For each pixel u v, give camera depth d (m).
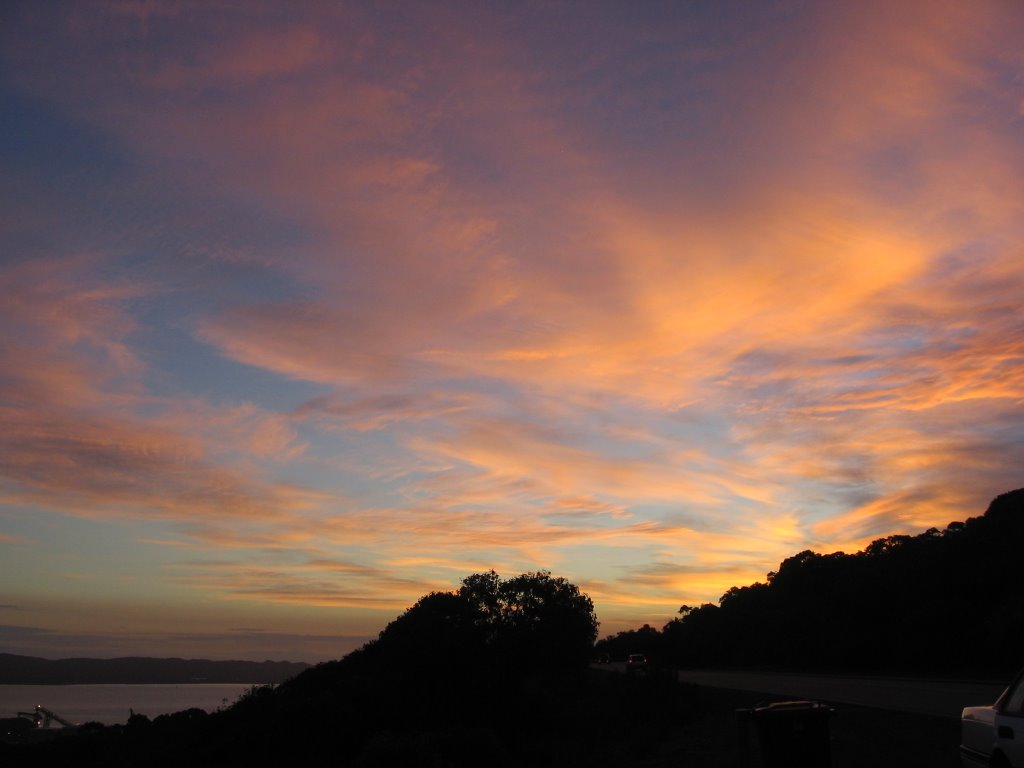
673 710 31.41
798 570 93.94
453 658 36.62
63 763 32.66
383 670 37.53
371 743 21.67
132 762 31.69
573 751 25.58
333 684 36.41
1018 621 49.47
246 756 29.92
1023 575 60.62
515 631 38.66
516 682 37.28
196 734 33.56
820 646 72.31
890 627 65.75
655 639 113.81
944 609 61.81
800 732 10.16
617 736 28.56
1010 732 8.83
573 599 41.59
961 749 10.27
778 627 82.94
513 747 29.38
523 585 40.72
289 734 30.30
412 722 32.25
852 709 24.70
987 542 66.75
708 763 17.36
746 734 10.57
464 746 22.62
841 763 14.56
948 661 57.75
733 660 93.75
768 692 38.22
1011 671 44.38
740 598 105.12
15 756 34.06
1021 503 69.94
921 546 75.62
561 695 40.34
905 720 20.70
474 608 39.50
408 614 41.72
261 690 39.91
